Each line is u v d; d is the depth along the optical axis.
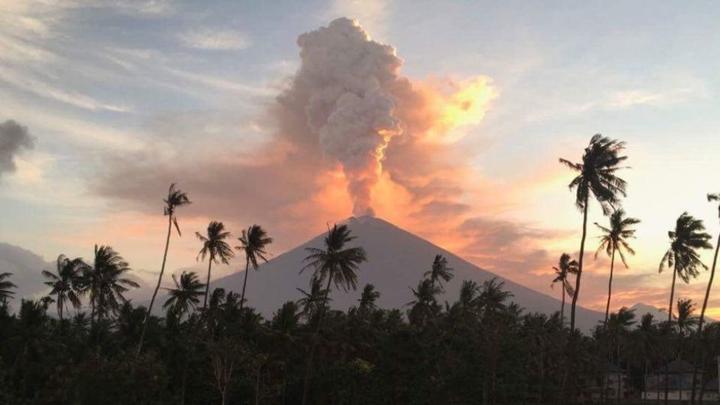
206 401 90.62
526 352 101.81
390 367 90.69
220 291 94.75
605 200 62.19
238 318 92.62
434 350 91.81
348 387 91.06
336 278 81.44
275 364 88.00
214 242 93.62
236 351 76.25
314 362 92.94
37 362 80.69
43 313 84.94
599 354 125.56
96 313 95.12
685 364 152.62
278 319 91.44
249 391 86.19
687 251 79.62
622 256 83.31
